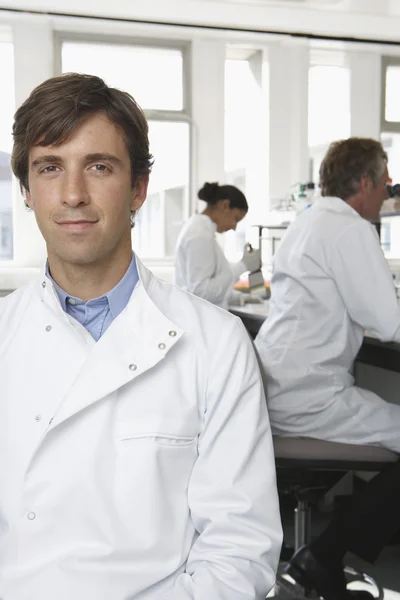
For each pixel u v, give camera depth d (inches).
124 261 39.8
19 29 190.2
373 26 195.6
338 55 220.8
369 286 77.9
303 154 216.1
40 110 36.1
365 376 124.0
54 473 35.9
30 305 39.9
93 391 36.2
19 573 35.3
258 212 217.2
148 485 36.2
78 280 39.1
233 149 218.1
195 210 211.2
